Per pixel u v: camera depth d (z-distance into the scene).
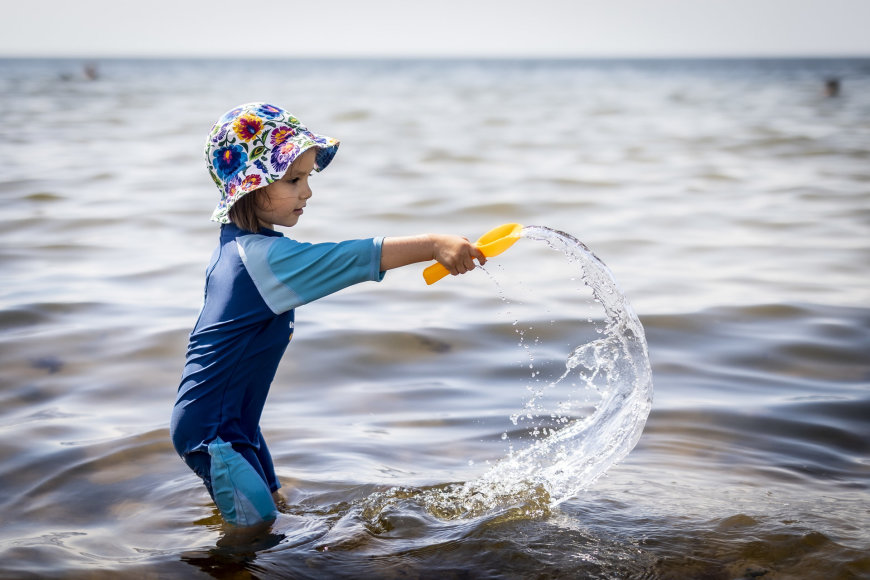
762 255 6.59
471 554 2.40
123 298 5.26
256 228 2.53
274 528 2.54
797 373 4.12
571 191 9.53
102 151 13.29
